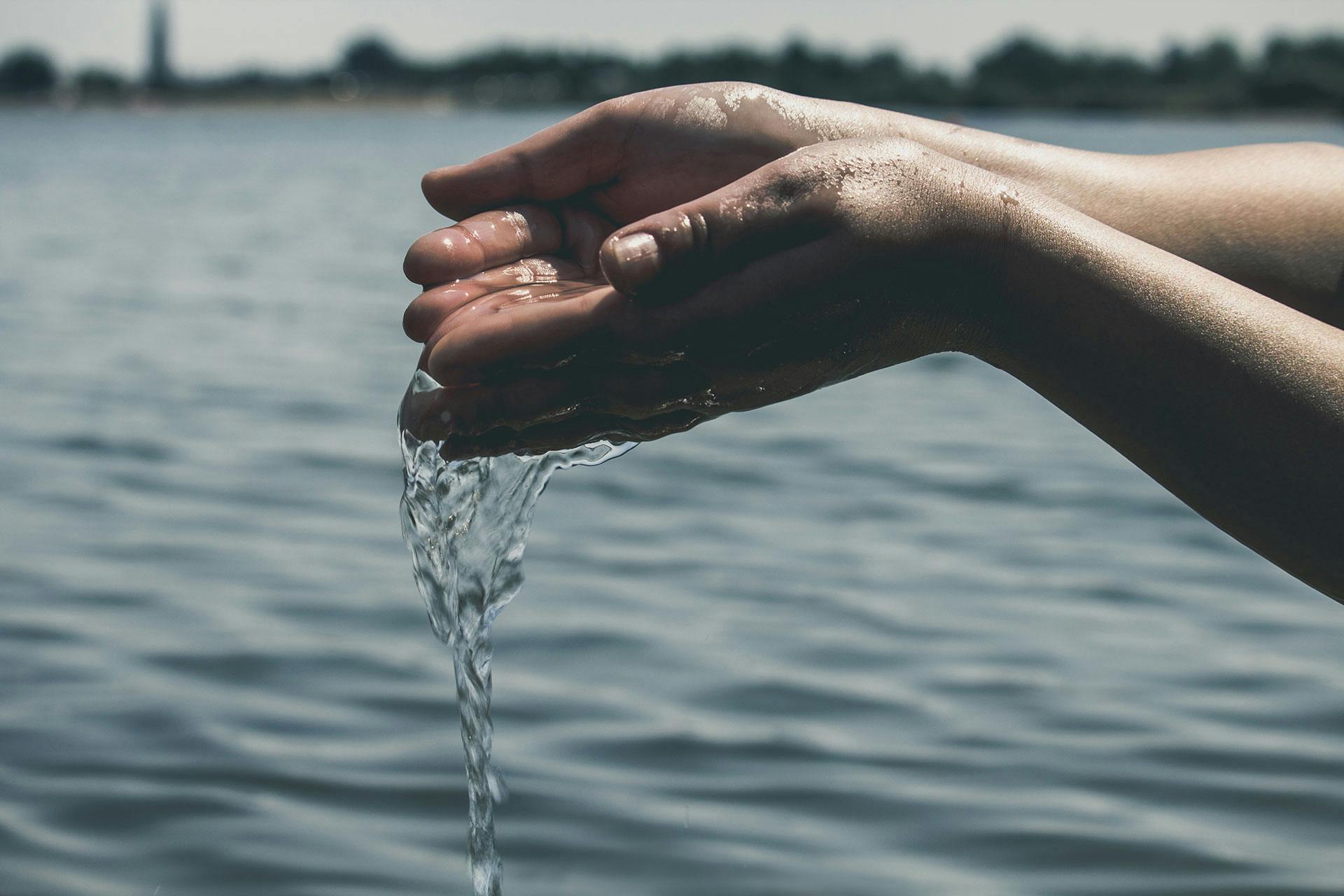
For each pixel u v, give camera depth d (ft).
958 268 3.33
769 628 14.92
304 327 39.34
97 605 15.58
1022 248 3.33
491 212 4.41
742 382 3.48
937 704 12.92
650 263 3.28
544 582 16.48
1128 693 13.24
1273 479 3.13
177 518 19.40
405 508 4.51
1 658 13.85
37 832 10.23
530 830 10.32
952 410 29.45
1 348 34.50
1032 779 11.32
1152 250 3.36
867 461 23.71
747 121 4.45
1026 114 183.42
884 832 10.38
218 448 23.90
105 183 105.70
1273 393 3.14
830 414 28.48
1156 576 17.15
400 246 64.85
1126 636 14.92
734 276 3.34
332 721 12.37
